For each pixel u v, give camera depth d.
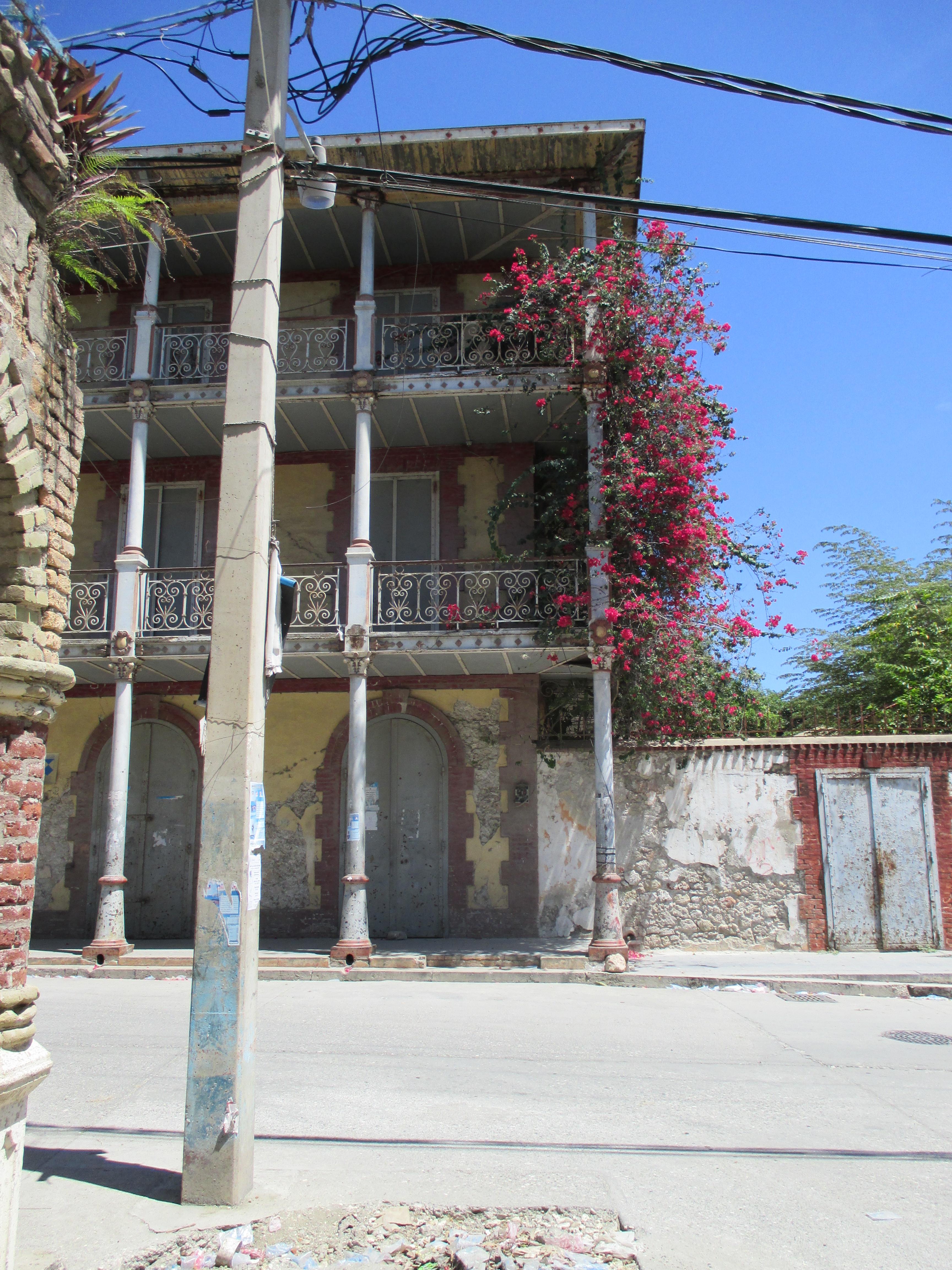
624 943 10.71
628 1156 4.69
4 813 3.55
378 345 14.20
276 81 5.13
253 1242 3.66
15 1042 3.39
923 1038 7.47
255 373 4.78
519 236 13.71
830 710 17.38
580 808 12.66
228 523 4.62
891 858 11.89
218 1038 4.15
